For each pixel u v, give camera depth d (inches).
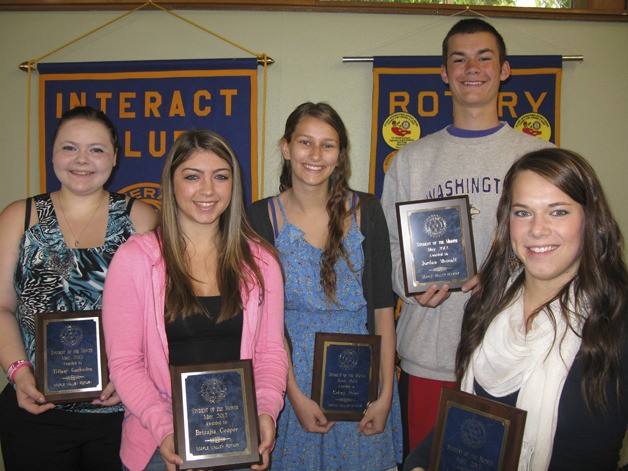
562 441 51.3
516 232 56.0
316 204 85.2
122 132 120.6
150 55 123.2
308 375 81.8
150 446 63.9
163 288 65.8
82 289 78.0
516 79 117.8
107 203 83.7
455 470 53.8
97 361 73.3
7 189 125.5
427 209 83.4
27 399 72.4
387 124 119.3
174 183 68.1
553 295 56.2
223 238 70.2
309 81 122.7
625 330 50.7
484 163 88.6
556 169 53.2
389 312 87.0
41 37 123.6
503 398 55.7
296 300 81.5
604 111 122.3
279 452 83.0
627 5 121.3
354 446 82.8
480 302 62.9
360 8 119.7
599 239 53.2
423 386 89.0
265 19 122.0
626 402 49.9
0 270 78.6
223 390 61.4
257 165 119.6
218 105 119.6
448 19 121.3
